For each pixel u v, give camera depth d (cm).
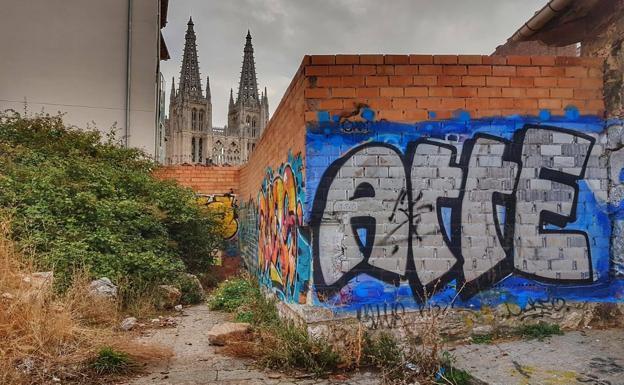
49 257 627
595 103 463
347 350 408
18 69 1345
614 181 460
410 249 441
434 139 446
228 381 383
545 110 457
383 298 437
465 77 450
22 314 418
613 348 400
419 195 444
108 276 661
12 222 646
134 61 1411
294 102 500
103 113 1390
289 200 523
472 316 445
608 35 475
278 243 597
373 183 441
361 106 441
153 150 1423
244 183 1241
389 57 444
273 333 471
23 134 1023
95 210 768
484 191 449
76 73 1380
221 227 1277
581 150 460
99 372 396
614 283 461
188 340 529
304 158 442
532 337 439
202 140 8300
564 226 457
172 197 991
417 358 380
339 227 437
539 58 457
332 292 433
